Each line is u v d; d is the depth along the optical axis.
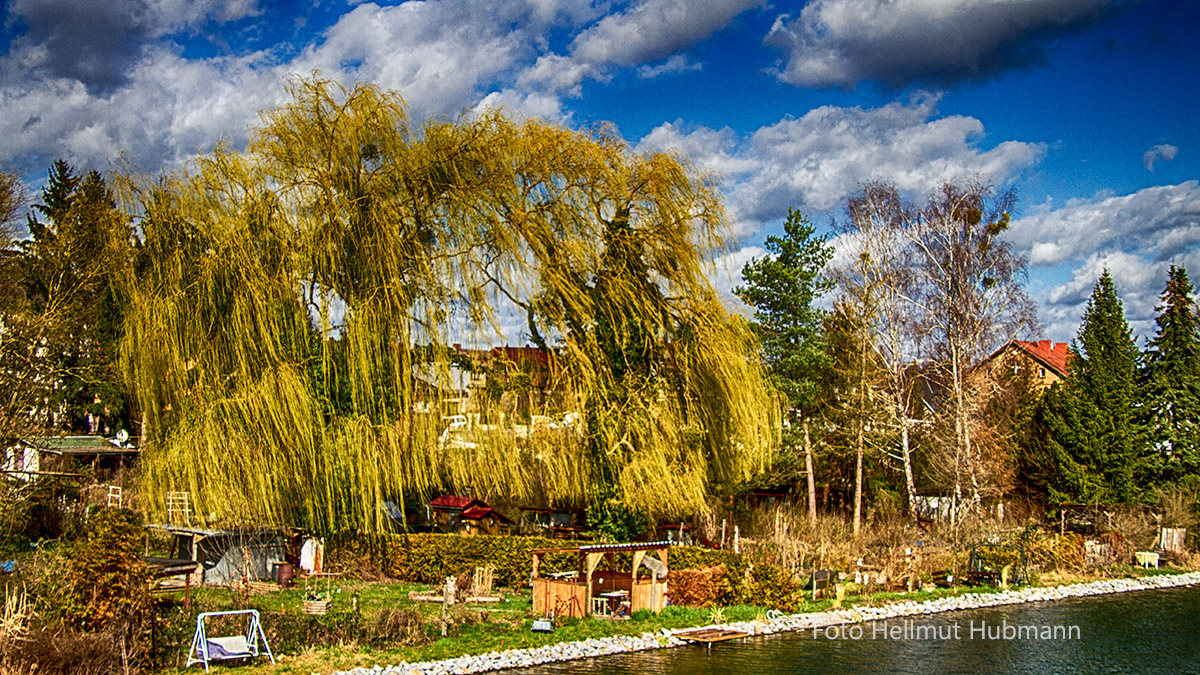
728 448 25.77
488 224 24.06
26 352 27.58
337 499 22.89
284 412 21.89
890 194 40.94
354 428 22.61
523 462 24.58
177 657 14.75
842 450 41.75
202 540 23.52
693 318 25.38
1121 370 43.09
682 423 25.19
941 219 39.81
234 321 22.23
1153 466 42.94
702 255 25.77
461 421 23.94
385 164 24.16
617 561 24.08
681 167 25.78
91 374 30.83
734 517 34.62
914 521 38.31
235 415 21.80
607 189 25.17
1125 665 18.66
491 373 24.45
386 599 21.28
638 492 24.17
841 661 18.03
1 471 23.84
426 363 23.52
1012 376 47.69
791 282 41.12
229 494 21.75
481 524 30.70
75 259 31.55
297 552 25.77
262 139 23.84
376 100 24.16
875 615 23.16
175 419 22.42
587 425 24.69
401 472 23.11
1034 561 31.84
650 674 16.20
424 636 17.39
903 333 40.88
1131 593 29.02
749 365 26.00
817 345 41.25
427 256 23.70
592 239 25.12
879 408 40.09
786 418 40.06
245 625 16.84
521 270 24.16
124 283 23.03
